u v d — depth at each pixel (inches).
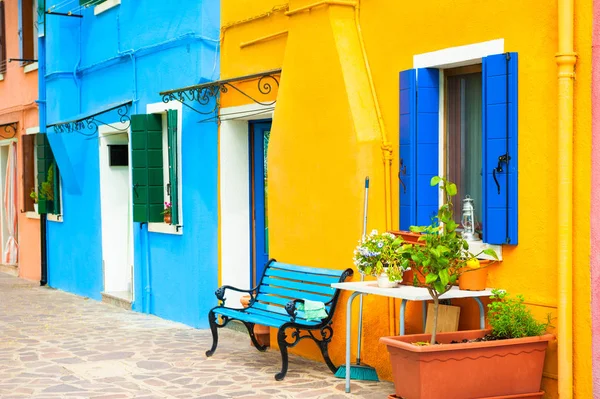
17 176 691.4
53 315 478.0
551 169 257.9
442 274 246.4
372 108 317.4
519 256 267.3
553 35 256.5
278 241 355.9
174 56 436.1
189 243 427.8
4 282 653.9
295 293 337.7
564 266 250.1
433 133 299.7
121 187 534.0
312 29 332.5
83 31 540.7
